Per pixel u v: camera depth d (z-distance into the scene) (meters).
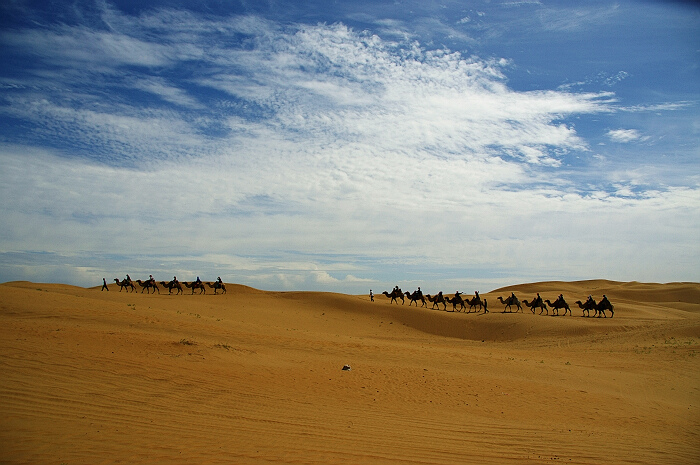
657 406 19.06
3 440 9.31
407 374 21.44
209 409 13.08
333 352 27.56
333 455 10.25
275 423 12.44
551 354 34.59
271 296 71.88
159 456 9.27
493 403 17.36
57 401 12.01
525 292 122.50
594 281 136.00
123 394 13.32
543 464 10.83
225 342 25.61
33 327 19.95
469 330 57.62
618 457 11.77
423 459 10.52
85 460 8.76
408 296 73.75
